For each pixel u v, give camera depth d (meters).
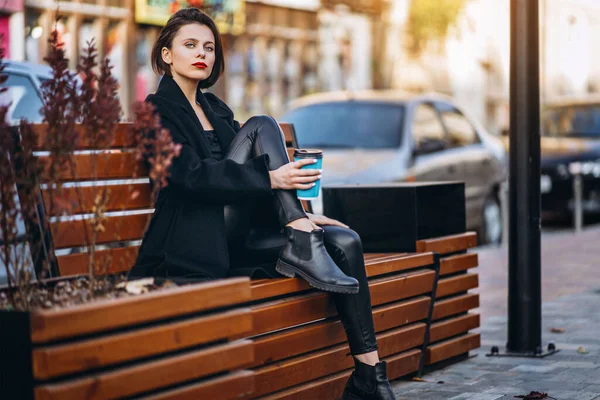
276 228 4.62
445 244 5.69
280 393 4.30
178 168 4.16
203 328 3.53
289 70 25.67
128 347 3.27
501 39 31.27
